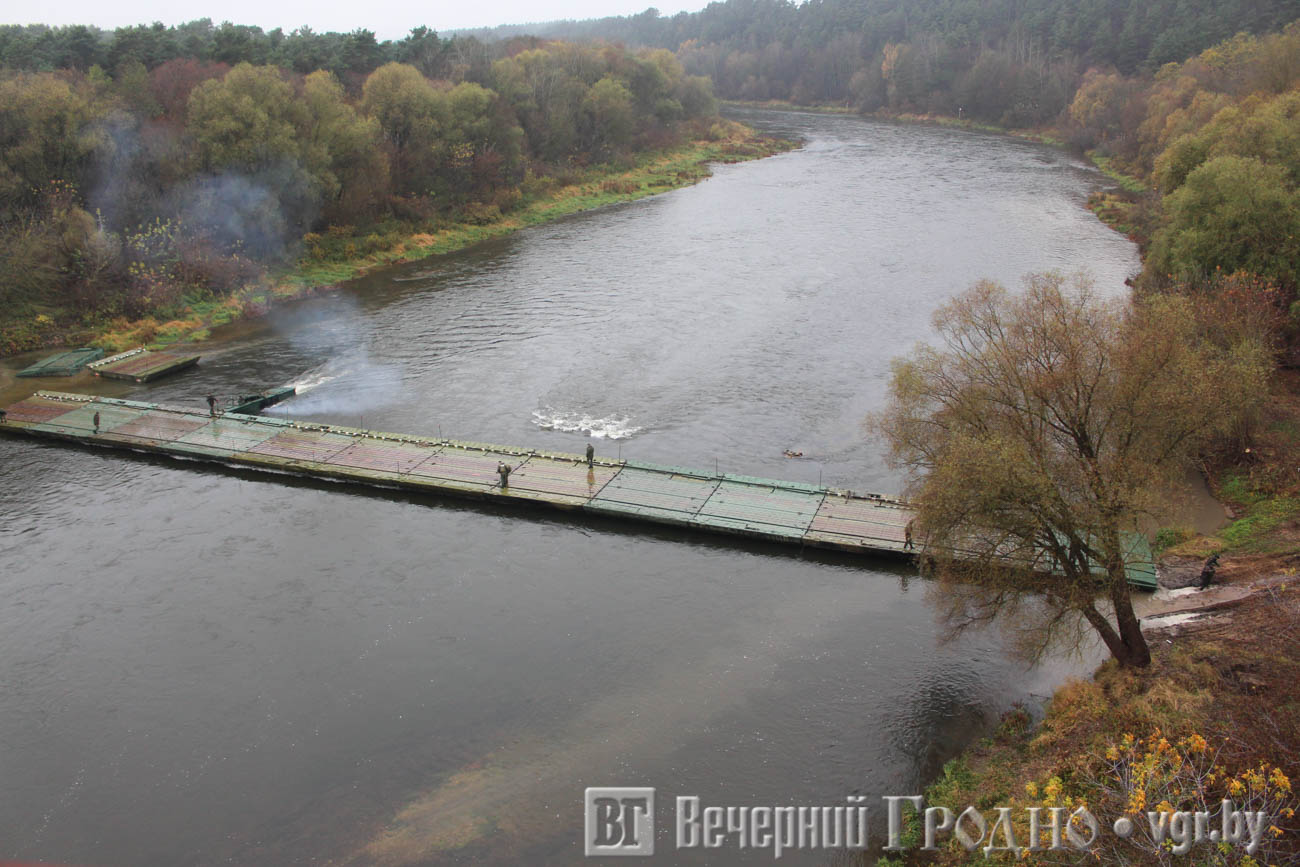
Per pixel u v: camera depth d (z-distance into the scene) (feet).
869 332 312.50
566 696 148.25
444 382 276.62
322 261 398.42
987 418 144.36
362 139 424.05
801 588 176.65
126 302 329.31
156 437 234.58
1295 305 242.78
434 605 172.35
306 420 250.57
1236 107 367.86
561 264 402.31
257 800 129.59
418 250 424.46
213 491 215.10
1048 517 133.08
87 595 175.42
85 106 354.74
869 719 142.51
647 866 117.91
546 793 129.59
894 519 192.75
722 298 350.43
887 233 442.09
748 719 142.72
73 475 222.07
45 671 155.33
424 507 208.03
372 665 156.04
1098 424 141.59
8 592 176.14
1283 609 150.61
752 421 248.73
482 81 575.38
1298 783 109.60
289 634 164.14
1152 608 161.38
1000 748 134.92
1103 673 146.30
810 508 197.88
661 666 155.12
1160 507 135.64
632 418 251.19
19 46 496.64
